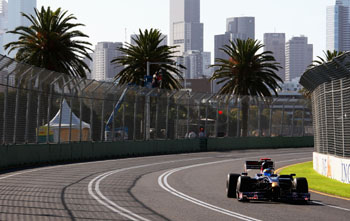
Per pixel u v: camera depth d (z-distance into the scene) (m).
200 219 14.46
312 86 33.38
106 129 46.16
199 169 34.91
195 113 60.31
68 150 39.88
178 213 15.52
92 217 14.46
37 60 51.66
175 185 24.34
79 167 33.72
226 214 15.44
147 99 52.50
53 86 37.56
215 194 20.92
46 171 29.75
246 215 15.28
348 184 25.17
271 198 19.22
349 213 15.98
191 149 59.09
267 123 68.88
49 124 37.16
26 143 34.16
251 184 18.56
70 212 15.20
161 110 54.91
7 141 31.55
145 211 15.80
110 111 46.69
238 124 65.81
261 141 67.94
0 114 30.34
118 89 47.84
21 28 52.19
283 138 70.56
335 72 26.73
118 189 21.83
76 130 41.56
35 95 35.03
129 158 45.62
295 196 18.20
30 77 34.06
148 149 52.25
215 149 62.59
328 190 22.55
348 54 23.69
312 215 15.42
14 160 32.41
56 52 52.75
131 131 50.03
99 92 44.91
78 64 54.53
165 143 55.03
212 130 62.81
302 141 72.88
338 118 27.44
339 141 27.27
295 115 72.12
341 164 26.50
